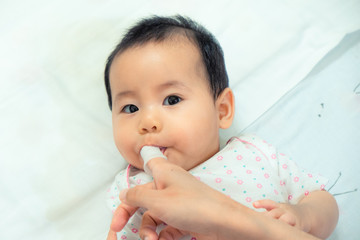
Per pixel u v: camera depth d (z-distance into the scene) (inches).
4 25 45.4
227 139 44.3
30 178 41.8
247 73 45.7
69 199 41.9
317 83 46.3
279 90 45.4
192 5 46.8
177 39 36.7
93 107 43.9
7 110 43.1
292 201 37.9
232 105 40.2
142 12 46.2
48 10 45.8
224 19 46.7
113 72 36.4
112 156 43.1
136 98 34.8
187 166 36.3
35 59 44.5
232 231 23.0
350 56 47.3
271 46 46.3
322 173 43.1
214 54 40.2
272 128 44.8
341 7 47.7
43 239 41.0
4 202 41.2
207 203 22.9
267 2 47.4
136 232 36.5
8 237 40.5
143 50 35.4
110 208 38.7
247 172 36.2
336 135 44.4
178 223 23.7
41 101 43.7
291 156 43.8
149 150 32.2
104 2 46.1
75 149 42.9
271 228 23.5
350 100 45.4
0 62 44.3
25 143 42.6
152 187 28.4
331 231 36.8
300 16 47.2
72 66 44.6
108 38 45.3
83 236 41.4
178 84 34.7
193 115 34.4
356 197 41.9
